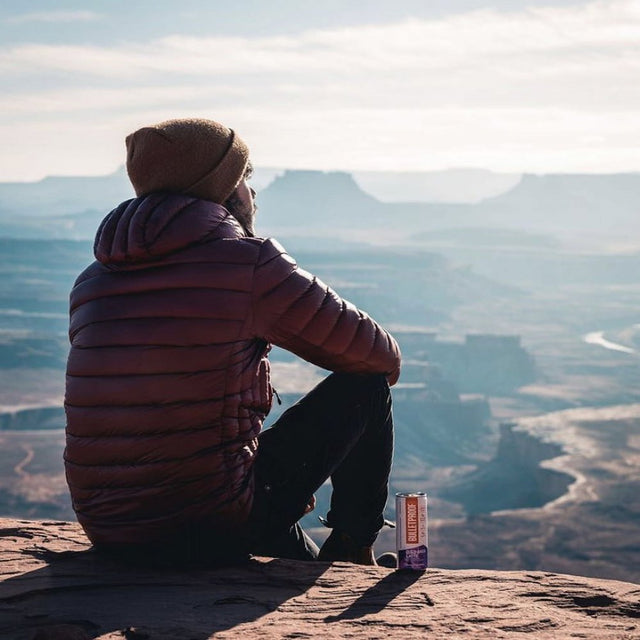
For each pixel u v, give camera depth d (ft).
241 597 10.01
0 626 9.30
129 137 11.43
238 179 11.46
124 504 10.92
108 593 10.26
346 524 12.16
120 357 10.85
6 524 13.50
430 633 8.66
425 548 10.85
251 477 11.34
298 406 11.84
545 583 10.13
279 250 11.18
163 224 10.86
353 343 11.19
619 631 8.63
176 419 10.71
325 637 8.64
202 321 10.75
